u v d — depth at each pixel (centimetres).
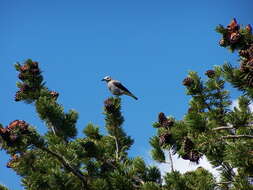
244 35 943
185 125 936
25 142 1125
